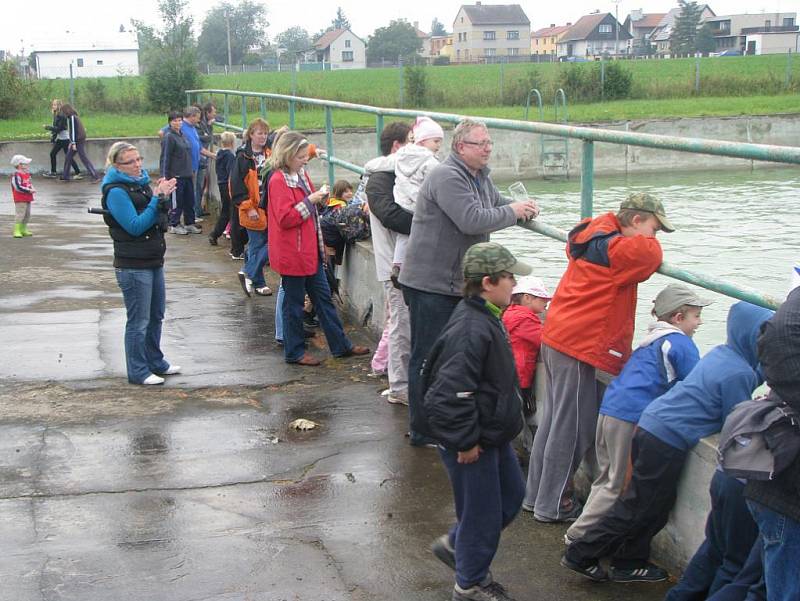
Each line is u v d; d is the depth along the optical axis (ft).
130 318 21.95
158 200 21.49
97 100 100.53
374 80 132.57
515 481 12.52
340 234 27.78
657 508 12.58
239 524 15.02
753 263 36.81
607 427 13.20
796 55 152.05
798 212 51.31
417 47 383.86
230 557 13.89
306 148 22.68
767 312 11.78
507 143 81.46
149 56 102.83
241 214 30.96
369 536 14.64
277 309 25.53
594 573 13.16
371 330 26.53
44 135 80.23
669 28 434.71
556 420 14.71
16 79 94.17
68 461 17.56
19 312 29.22
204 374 23.08
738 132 91.81
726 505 10.93
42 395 21.43
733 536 10.98
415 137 19.34
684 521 12.85
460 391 11.44
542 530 14.85
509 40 426.10
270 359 24.38
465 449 11.52
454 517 15.31
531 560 13.89
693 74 122.11
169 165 44.34
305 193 23.26
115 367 23.56
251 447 18.34
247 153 30.53
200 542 14.37
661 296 13.44
